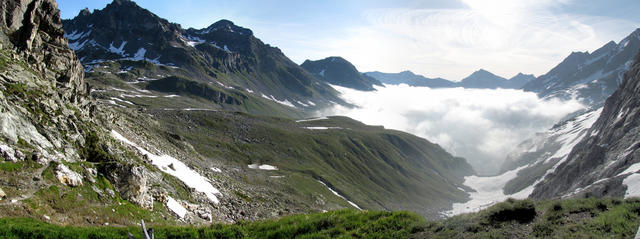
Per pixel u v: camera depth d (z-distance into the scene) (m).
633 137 111.81
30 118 35.38
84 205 29.94
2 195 24.44
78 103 55.84
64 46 61.41
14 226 19.27
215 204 57.78
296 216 24.25
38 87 43.41
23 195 25.80
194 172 71.38
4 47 46.97
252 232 21.67
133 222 33.22
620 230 13.88
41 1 58.53
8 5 50.84
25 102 37.19
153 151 68.38
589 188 83.06
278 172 162.38
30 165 28.64
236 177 111.25
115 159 42.41
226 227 22.06
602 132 152.25
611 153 116.81
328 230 20.25
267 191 103.62
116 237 20.19
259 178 130.12
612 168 99.44
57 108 42.47
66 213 27.75
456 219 19.28
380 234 18.81
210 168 99.31
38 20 56.19
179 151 99.12
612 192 72.69
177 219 41.28
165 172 57.78
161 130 121.00
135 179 37.25
